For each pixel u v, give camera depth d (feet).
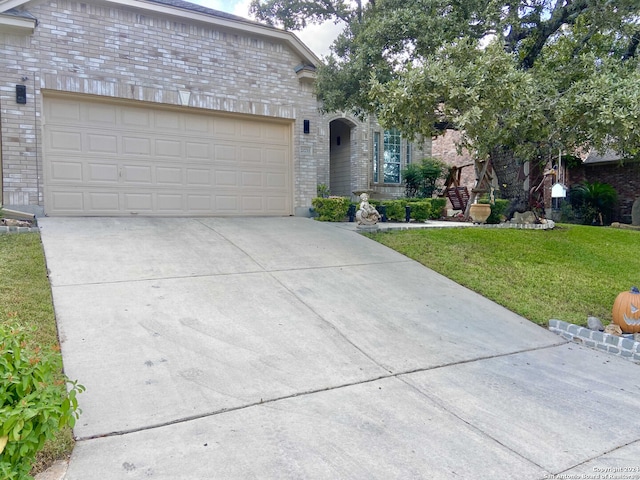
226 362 12.48
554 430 10.09
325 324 15.80
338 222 35.78
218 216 34.71
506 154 38.68
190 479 7.77
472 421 10.31
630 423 10.58
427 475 8.18
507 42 33.42
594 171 60.75
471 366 13.64
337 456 8.64
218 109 33.94
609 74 22.44
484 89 20.42
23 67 27.40
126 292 16.75
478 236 31.53
